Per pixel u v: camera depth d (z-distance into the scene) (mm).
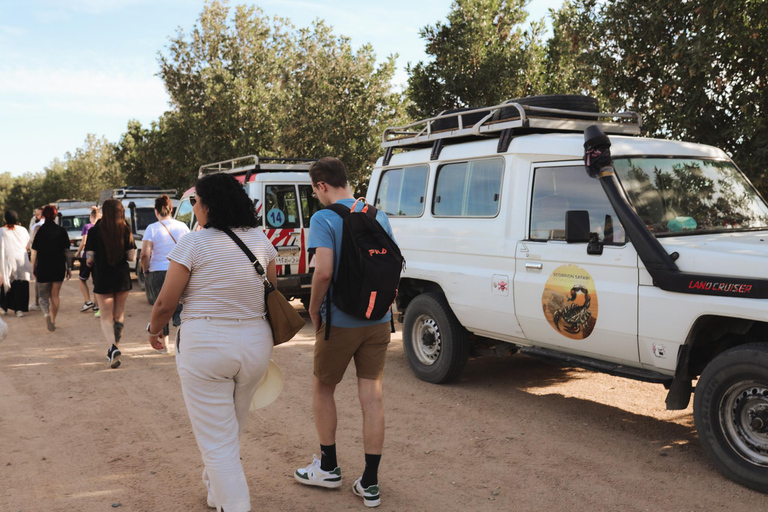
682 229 4719
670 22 8305
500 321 5633
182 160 23359
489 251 5707
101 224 7348
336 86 19000
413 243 6633
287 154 20188
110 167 44438
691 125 8164
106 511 3836
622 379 6609
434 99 13977
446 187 6375
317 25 20328
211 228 3391
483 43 13742
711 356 4508
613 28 8609
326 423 4016
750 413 3949
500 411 5594
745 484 3971
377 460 3861
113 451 4820
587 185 4980
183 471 4438
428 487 4113
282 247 9906
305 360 7680
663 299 4309
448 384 6480
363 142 18625
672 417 5398
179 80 22688
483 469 4379
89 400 6152
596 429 5129
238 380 3428
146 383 6746
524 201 5473
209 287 3287
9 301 11078
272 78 23641
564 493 3988
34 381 6879
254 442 4977
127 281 7531
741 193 5270
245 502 3357
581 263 4867
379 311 3699
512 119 5711
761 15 7371
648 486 4059
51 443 5008
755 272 3895
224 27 23422
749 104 7586
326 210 3789
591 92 9930
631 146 5059
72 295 14391
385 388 6352
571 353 5211
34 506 3914
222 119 20688
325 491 4082
